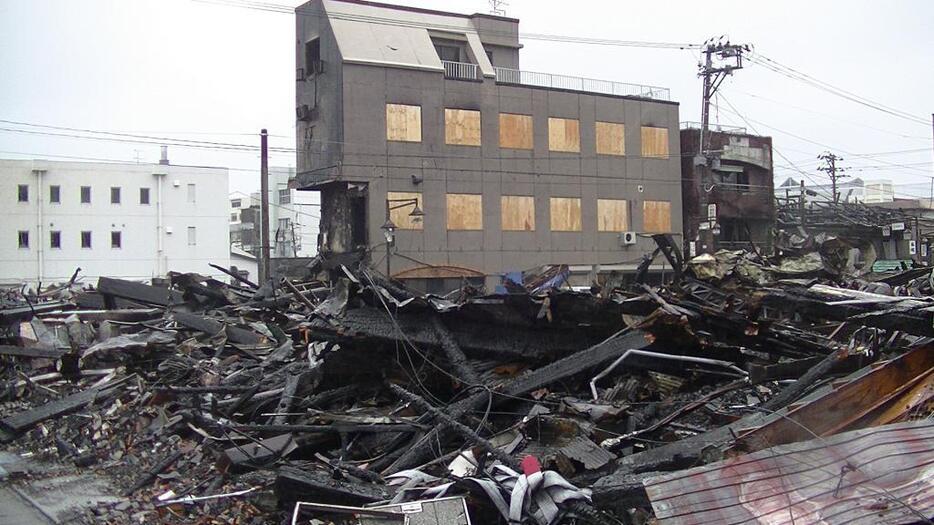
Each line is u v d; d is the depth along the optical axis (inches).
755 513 221.9
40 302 1000.2
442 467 345.4
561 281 803.4
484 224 1585.9
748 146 1921.8
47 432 495.8
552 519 262.4
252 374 575.8
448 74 1587.1
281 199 2819.9
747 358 492.4
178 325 771.4
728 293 458.6
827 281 673.0
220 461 379.9
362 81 1464.1
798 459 238.4
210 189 2310.5
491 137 1595.7
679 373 470.9
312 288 1039.0
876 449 237.8
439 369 444.8
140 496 370.9
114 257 2196.1
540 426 363.6
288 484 306.8
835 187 2477.9
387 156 1488.7
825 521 214.4
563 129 1688.0
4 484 401.4
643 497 261.9
